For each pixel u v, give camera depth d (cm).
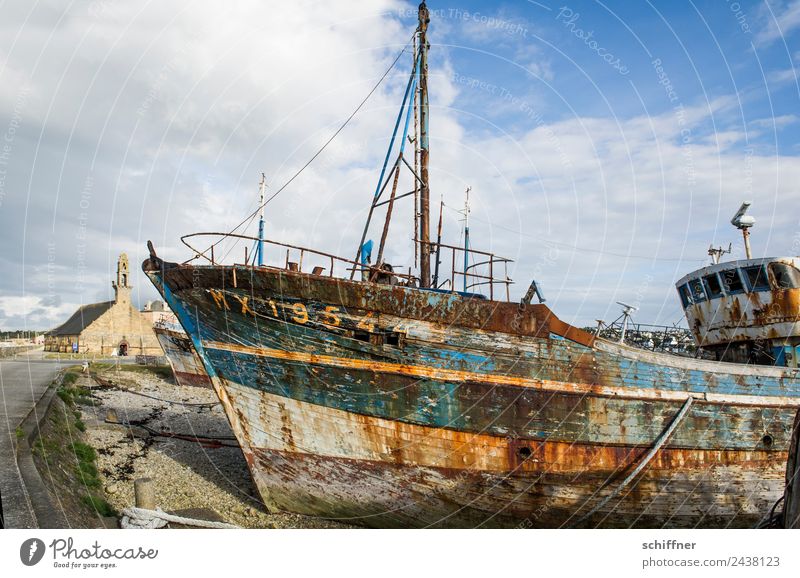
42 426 1291
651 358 1086
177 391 3120
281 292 1031
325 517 1135
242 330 1092
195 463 1562
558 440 1044
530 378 1036
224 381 1152
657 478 1084
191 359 3350
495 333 1031
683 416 1080
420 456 1041
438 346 1026
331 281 1011
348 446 1070
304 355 1061
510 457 1037
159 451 1683
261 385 1110
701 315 1437
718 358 1440
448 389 1026
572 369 1047
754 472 1142
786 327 1245
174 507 1157
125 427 1978
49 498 825
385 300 1019
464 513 1062
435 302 1022
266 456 1138
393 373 1030
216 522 1020
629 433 1066
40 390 1942
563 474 1048
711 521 1134
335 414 1066
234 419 1158
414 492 1059
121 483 1302
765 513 1155
